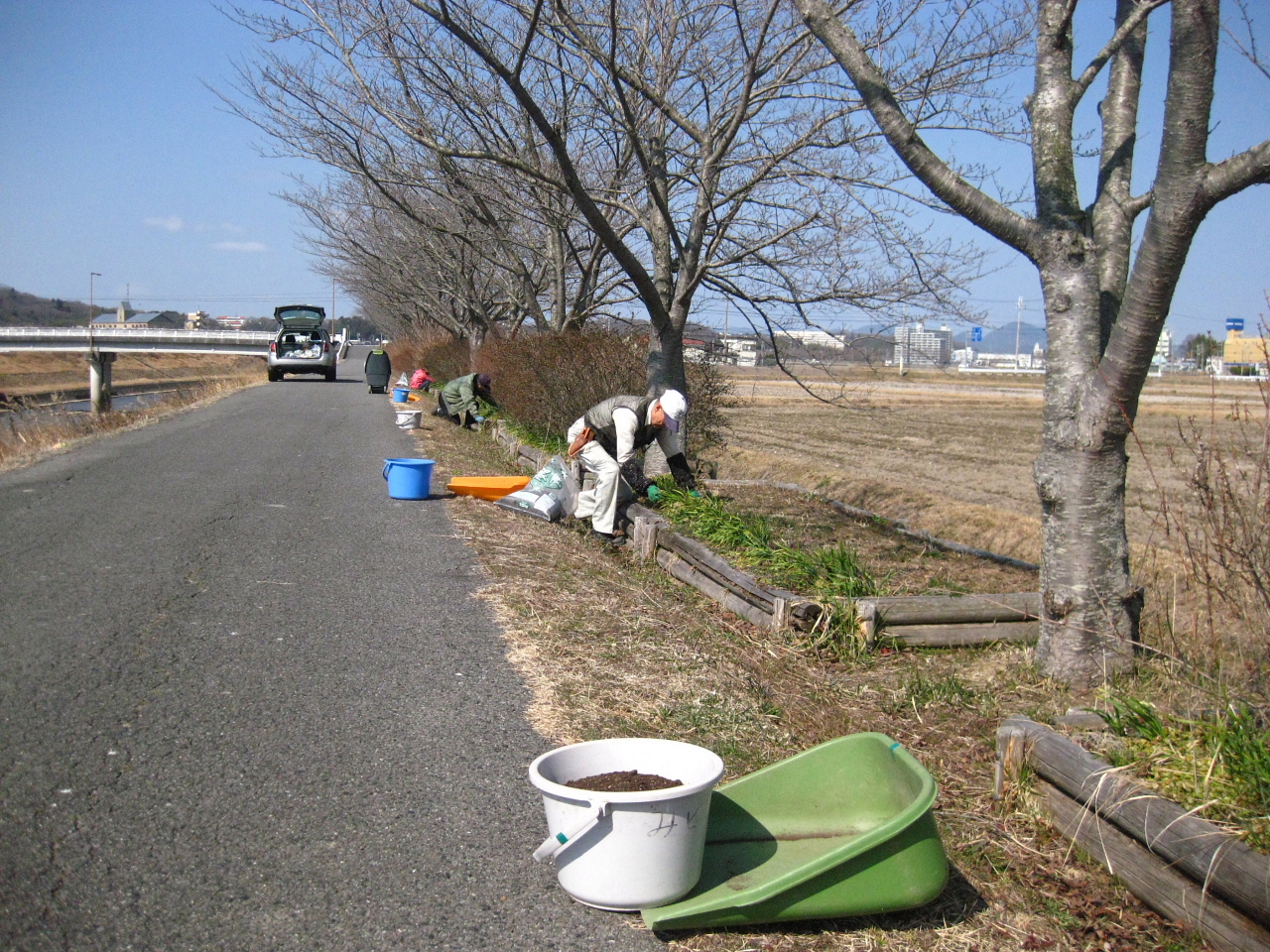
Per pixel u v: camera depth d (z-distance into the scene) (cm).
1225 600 428
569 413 1312
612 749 345
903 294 897
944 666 569
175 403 2320
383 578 709
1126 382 475
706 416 1248
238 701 469
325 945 292
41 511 927
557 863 312
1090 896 339
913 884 311
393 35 877
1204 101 411
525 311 1694
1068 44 507
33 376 6600
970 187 511
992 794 406
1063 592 510
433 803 379
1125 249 539
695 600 712
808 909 304
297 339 3756
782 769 368
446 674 515
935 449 2644
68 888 312
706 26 947
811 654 589
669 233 984
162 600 629
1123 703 402
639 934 306
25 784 376
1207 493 422
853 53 518
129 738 422
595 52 775
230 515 929
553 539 887
